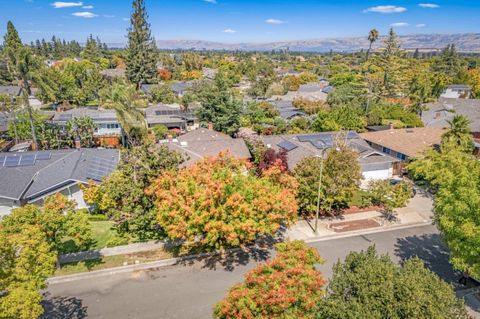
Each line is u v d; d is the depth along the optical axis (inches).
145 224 908.0
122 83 2062.0
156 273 805.9
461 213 697.6
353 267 536.7
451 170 1085.8
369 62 3538.4
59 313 669.9
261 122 2255.2
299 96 3275.1
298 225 1053.8
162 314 673.0
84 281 771.4
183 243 925.2
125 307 690.8
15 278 517.0
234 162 952.9
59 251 861.8
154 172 911.7
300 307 503.8
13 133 1745.8
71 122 1779.0
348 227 1055.0
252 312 505.4
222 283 770.8
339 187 1028.5
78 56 6786.4
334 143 1264.8
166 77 4286.4
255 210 784.9
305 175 1058.7
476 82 3639.3
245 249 911.7
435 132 1715.1
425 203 1253.7
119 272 805.9
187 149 1397.6
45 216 716.0
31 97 2824.8
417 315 420.8
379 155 1492.4
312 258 582.9
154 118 2315.5
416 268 504.4
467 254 690.8
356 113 2158.0
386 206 1109.1
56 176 1098.7
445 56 5369.1
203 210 746.2
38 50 6190.9
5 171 1119.6
